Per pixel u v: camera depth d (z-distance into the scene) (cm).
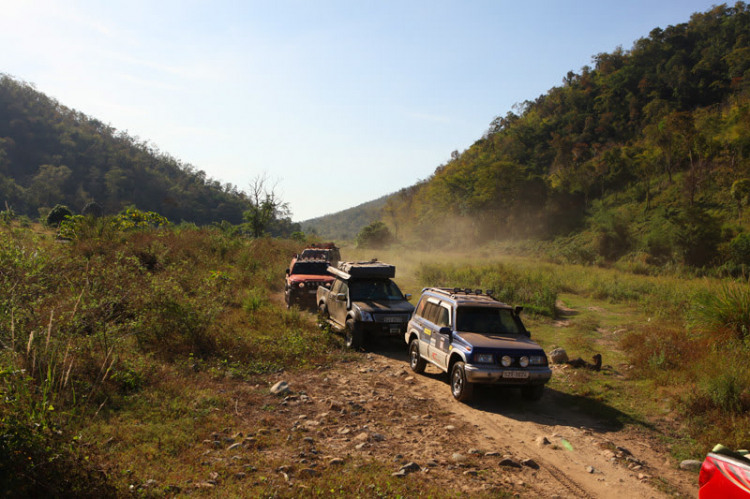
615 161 9025
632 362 1018
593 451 598
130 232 2269
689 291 1825
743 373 778
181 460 491
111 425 555
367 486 454
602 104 13725
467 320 837
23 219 2058
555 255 5853
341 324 1181
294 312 1323
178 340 938
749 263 4316
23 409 429
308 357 981
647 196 7319
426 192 13425
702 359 916
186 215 16512
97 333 750
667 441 643
